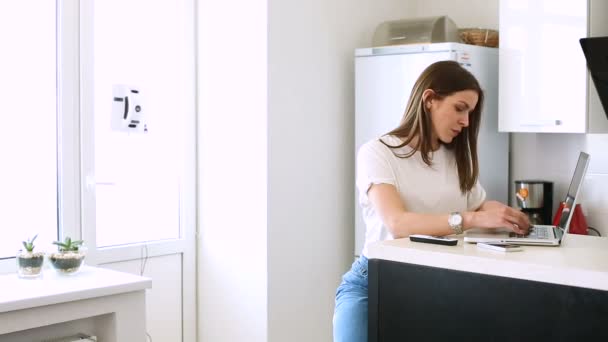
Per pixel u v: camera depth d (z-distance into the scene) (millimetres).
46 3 3129
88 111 3264
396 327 1867
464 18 4160
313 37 3680
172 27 3643
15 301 2270
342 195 3896
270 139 3453
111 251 3367
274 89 3469
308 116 3668
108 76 3371
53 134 3170
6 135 3021
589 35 3375
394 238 2127
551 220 3715
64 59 3166
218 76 3641
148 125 3549
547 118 3512
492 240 1906
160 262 3607
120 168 3443
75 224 3227
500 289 1655
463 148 2332
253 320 3535
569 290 1539
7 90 3016
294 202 3600
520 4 3586
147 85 3541
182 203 3709
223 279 3660
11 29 3020
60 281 2590
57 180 3186
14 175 3051
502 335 1654
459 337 1733
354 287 2164
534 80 3553
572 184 2088
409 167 2258
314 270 3730
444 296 1762
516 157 3984
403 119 2322
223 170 3637
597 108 3445
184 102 3686
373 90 3758
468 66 3629
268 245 3463
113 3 3385
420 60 3602
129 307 2615
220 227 3664
